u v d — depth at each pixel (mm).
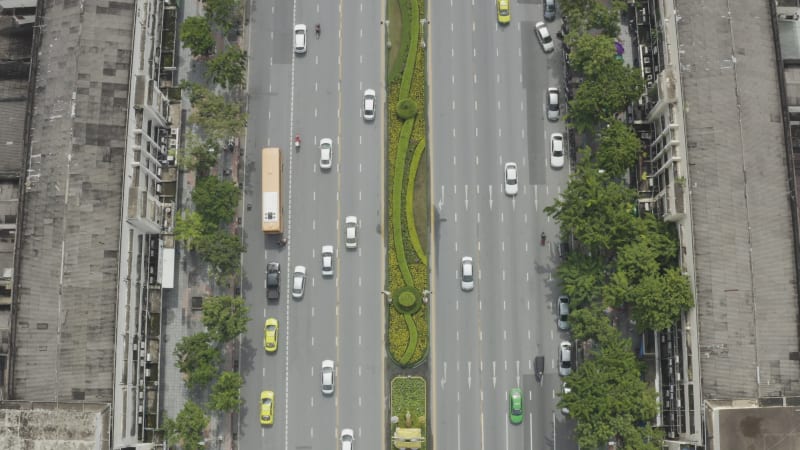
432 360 127812
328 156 132000
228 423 126875
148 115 125000
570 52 132500
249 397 127625
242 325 122625
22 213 116625
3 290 125062
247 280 130625
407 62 134500
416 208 131250
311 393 127625
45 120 119250
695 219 115000
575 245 129750
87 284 114625
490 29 136875
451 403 126938
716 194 115438
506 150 133375
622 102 124125
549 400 126562
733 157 116250
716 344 111688
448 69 135625
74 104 118562
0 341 123438
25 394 112562
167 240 129125
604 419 114188
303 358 128625
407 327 127625
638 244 118938
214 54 136125
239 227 131750
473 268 130000
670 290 114188
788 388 110312
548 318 128750
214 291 130250
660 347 123688
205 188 125750
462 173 132625
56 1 122938
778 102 118000
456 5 137500
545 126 134000
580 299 119938
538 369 126375
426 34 136625
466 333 128375
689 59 119375
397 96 133875
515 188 131125
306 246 131625
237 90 135625
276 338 128250
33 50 121438
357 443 126250
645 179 129000
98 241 115688
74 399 112375
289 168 133500
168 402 127562
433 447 126062
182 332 129250
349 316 129500
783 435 107188
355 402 127312
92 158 117625
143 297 124562
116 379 113375
